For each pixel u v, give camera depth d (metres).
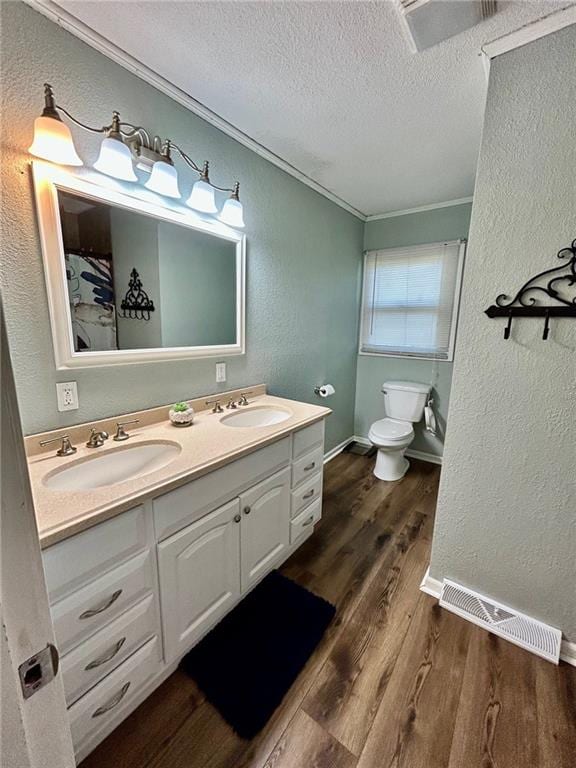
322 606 1.53
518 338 1.28
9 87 1.03
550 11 1.05
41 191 1.12
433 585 1.62
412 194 2.64
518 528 1.38
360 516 2.27
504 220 1.25
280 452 1.61
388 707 1.13
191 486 1.17
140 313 1.50
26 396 1.18
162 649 1.16
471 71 1.34
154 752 1.01
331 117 1.67
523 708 1.13
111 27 1.16
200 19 1.12
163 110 1.45
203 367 1.82
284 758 1.00
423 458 3.21
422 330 3.07
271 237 2.13
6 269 1.08
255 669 1.25
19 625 0.36
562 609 1.33
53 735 0.41
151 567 1.08
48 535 0.81
